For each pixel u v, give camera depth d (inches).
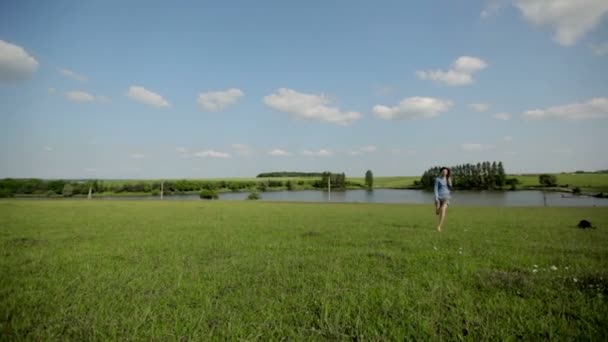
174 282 240.8
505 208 1475.1
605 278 222.8
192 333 155.3
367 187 6609.3
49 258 330.3
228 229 588.7
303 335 154.3
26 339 148.1
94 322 166.6
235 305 194.7
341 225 665.0
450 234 516.7
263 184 6609.3
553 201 2827.3
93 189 4195.4
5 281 242.1
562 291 207.8
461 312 177.6
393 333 154.3
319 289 222.4
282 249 384.2
